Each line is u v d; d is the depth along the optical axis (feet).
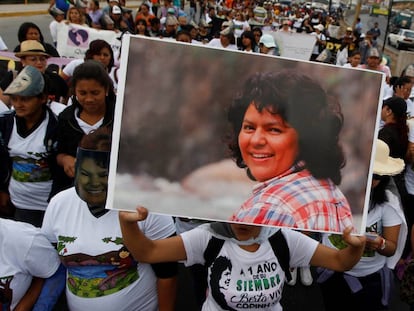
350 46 39.75
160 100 5.00
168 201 5.19
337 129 5.29
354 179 5.42
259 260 6.12
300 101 5.20
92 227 6.39
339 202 5.41
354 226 5.46
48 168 10.11
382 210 7.94
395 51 47.11
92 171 6.12
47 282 6.77
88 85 9.45
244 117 5.15
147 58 4.92
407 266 7.95
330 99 5.24
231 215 5.30
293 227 5.36
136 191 5.13
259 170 5.27
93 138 6.11
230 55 5.03
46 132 9.77
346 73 5.21
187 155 5.15
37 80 9.37
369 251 8.00
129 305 6.64
